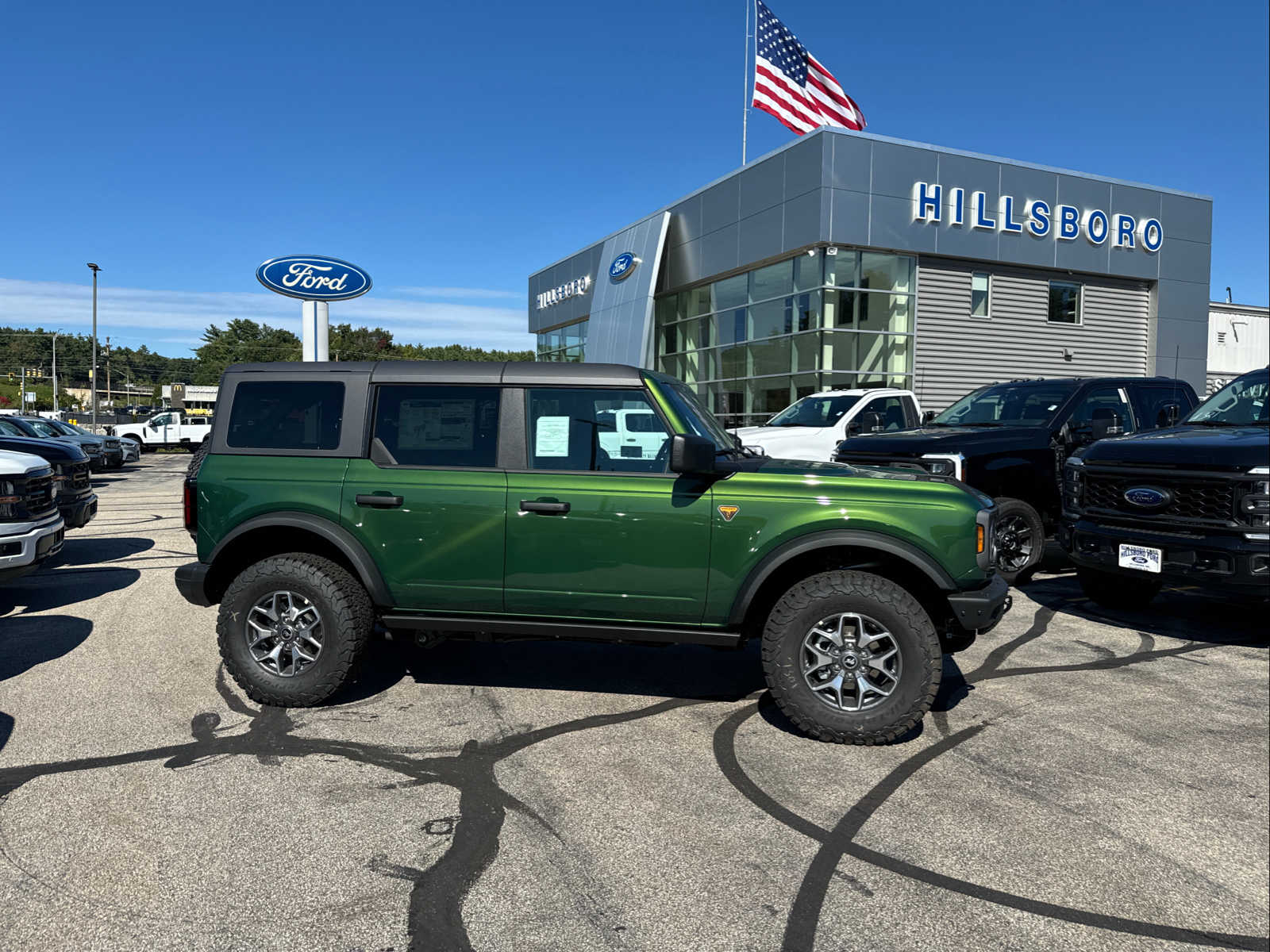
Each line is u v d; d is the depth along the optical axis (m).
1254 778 3.54
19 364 153.50
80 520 8.88
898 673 3.77
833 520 3.87
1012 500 7.36
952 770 3.60
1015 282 20.45
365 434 4.23
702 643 4.05
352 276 14.62
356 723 4.09
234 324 114.81
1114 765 3.67
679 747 3.84
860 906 2.60
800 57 20.00
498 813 3.18
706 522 3.93
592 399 4.16
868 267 18.72
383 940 2.40
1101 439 6.96
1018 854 2.91
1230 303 32.66
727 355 21.72
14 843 2.90
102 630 5.78
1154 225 21.33
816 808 3.25
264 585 4.19
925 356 19.52
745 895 2.65
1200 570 5.27
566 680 4.78
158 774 3.49
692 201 22.20
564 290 31.00
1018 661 5.23
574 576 4.03
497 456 4.15
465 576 4.10
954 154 18.91
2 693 4.45
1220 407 6.75
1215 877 2.78
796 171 18.45
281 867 2.78
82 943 2.36
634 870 2.79
